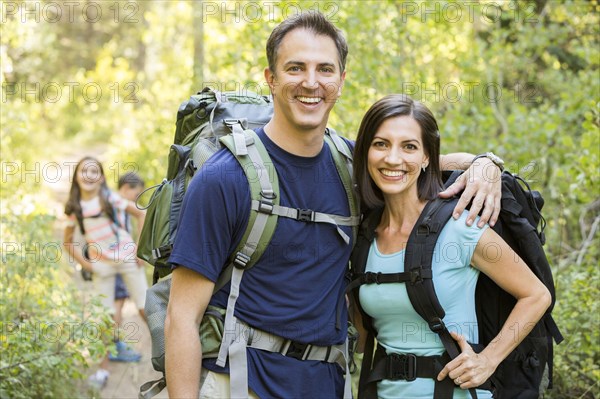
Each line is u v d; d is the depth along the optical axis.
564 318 4.49
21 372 4.53
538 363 2.94
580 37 7.91
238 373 2.64
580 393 4.43
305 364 2.75
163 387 2.90
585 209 5.99
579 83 7.12
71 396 5.06
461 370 2.74
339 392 2.88
